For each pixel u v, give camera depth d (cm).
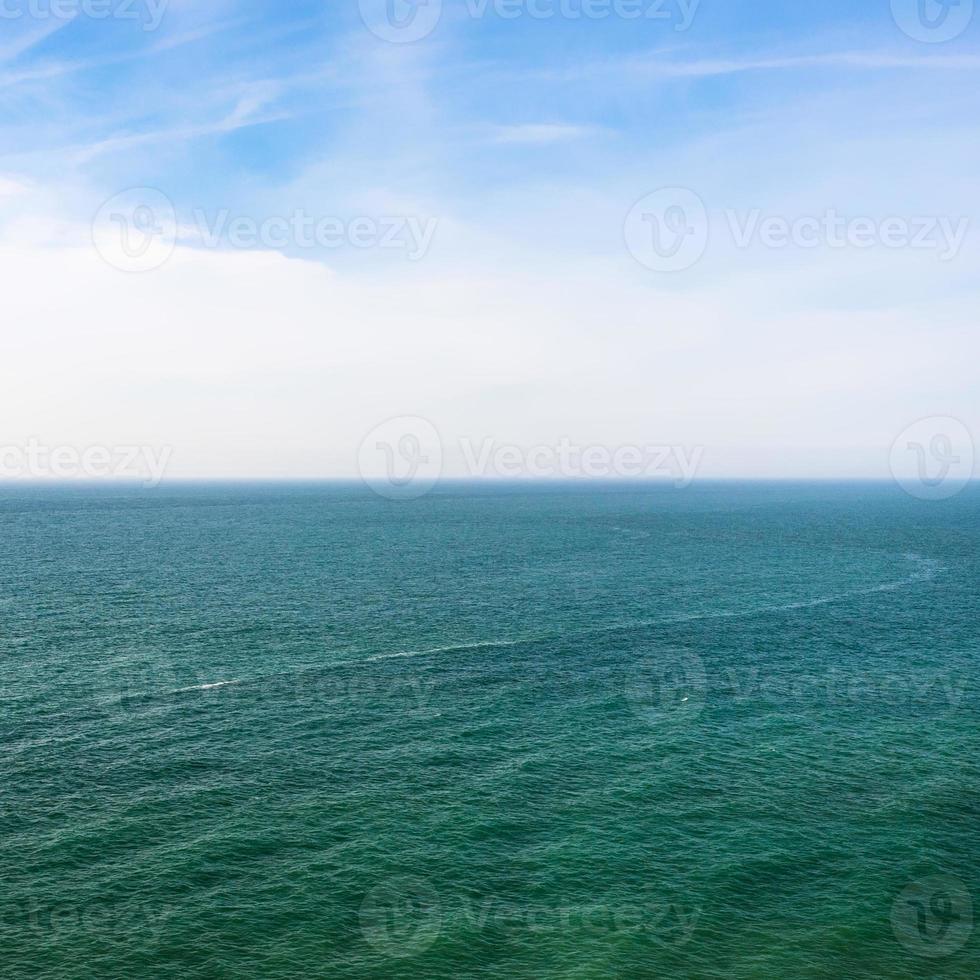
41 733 4328
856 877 3044
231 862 3059
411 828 3359
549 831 3359
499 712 4847
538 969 2514
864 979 2489
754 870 3080
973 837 3356
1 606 7600
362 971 2483
